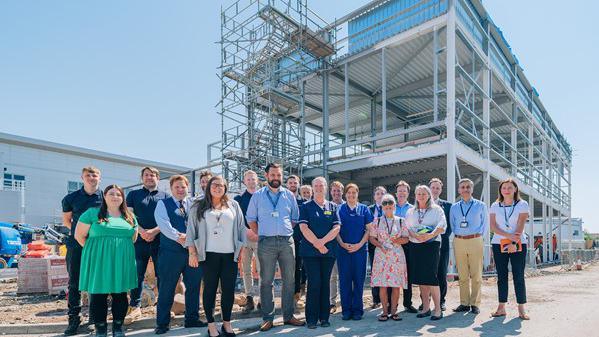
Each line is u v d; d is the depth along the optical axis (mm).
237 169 13695
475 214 5965
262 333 4824
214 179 4660
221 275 4648
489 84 14031
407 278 6031
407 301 6066
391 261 5461
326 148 14070
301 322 5211
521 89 19016
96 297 4391
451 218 6172
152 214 5520
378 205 6609
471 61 14102
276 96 14281
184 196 5250
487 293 8219
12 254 17328
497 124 19875
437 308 5520
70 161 29641
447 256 6211
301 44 13461
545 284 10188
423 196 5660
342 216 5598
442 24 11578
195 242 4566
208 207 4617
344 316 5516
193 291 5062
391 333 4773
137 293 5480
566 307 6480
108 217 4465
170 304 4898
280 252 5141
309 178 14961
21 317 5613
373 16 13906
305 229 5125
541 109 23156
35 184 27703
